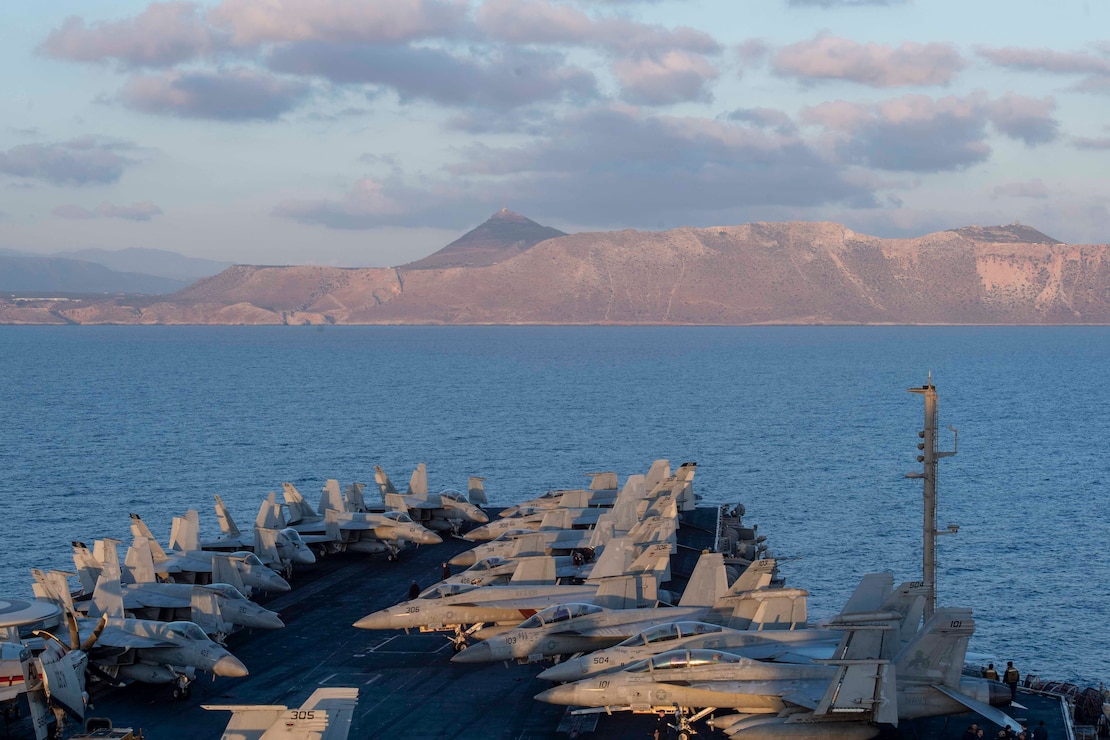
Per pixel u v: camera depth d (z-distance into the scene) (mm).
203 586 64750
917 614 50969
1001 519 136750
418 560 88562
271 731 37688
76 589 98375
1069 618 94000
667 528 76000
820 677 48219
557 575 75375
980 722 49094
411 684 55625
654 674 48938
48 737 46875
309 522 97125
